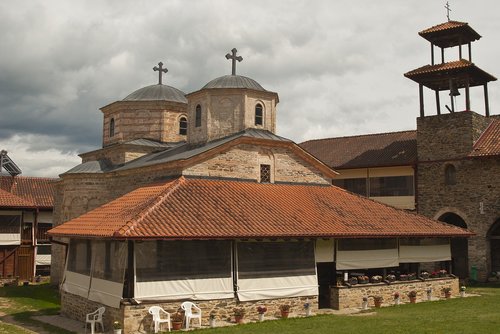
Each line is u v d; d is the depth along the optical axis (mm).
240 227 20219
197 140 28766
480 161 33594
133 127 33219
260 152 26266
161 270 18906
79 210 29812
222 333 17500
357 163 39812
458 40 36094
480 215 33188
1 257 37906
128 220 19000
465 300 25562
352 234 22484
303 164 27688
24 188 45344
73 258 22938
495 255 34031
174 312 18750
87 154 34688
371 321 19656
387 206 27734
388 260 25375
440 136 35500
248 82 29172
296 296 21781
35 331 19062
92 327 18266
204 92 28344
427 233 25359
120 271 18766
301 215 23125
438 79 36688
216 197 22625
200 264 19719
